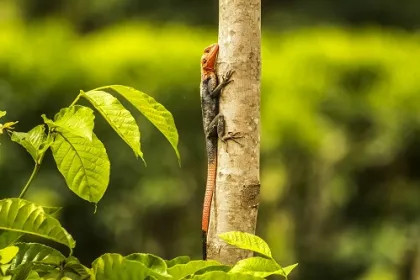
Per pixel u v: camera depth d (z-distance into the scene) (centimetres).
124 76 1494
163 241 1555
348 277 1672
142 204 1473
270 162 1555
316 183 1625
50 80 1454
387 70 1650
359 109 1609
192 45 1589
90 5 2883
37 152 425
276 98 1532
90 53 1564
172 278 411
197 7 2838
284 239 1672
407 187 1684
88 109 406
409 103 1603
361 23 2909
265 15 2875
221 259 475
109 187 1416
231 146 477
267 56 1683
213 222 481
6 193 1359
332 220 1677
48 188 1375
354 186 1672
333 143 1642
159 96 1483
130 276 405
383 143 1623
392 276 1700
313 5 2889
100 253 1451
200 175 1495
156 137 1420
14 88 1441
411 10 2911
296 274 1648
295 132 1519
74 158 437
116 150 1406
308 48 1683
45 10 2923
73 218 1409
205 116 530
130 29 1889
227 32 479
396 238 1703
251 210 477
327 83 1617
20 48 1487
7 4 2952
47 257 416
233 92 478
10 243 432
